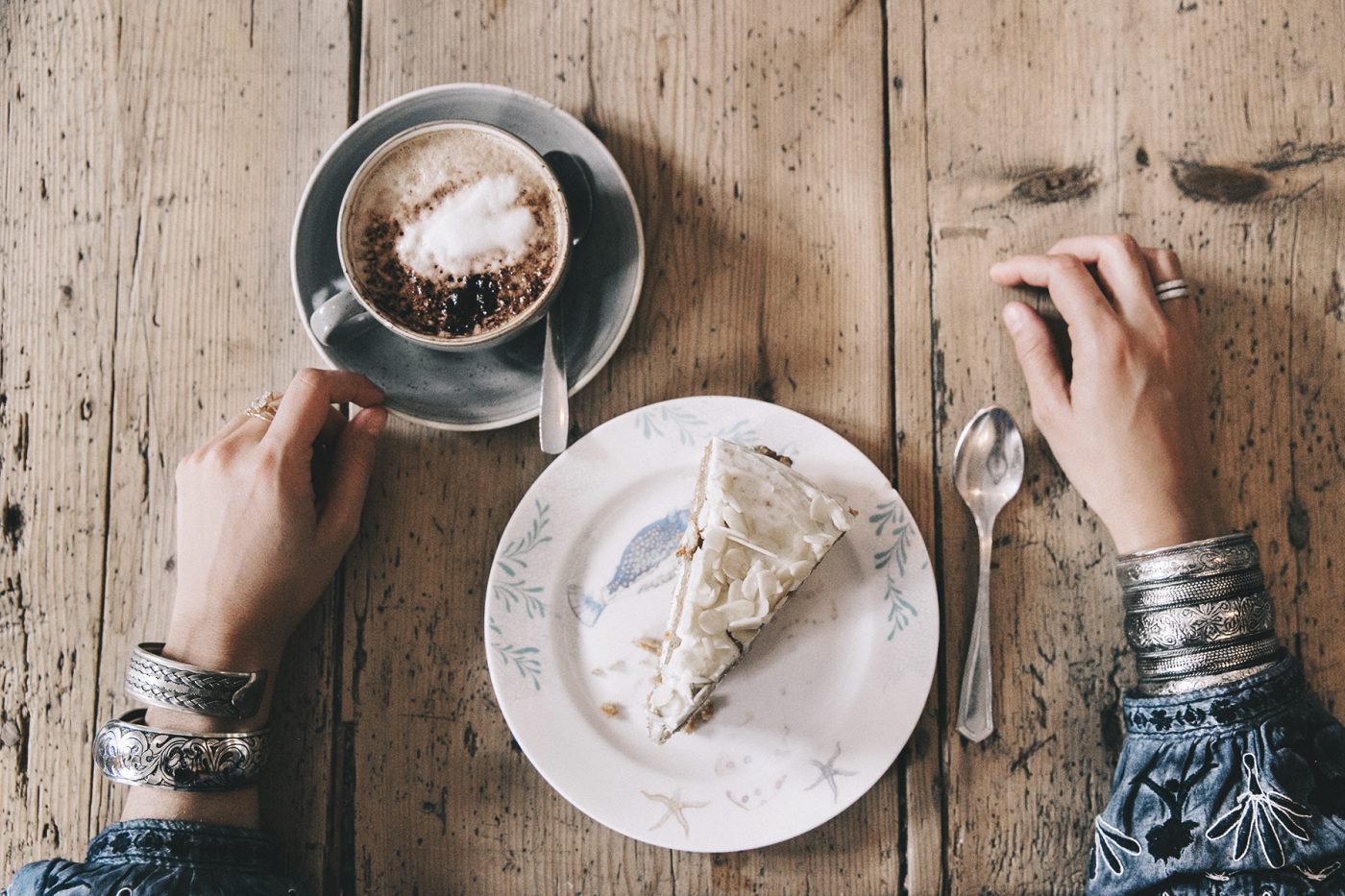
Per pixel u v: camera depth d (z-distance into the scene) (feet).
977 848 3.52
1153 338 3.47
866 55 3.73
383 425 3.49
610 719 3.47
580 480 3.49
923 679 3.42
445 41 3.74
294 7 3.75
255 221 3.73
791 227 3.71
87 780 3.62
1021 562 3.61
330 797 3.55
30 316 3.73
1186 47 3.73
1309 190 3.71
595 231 3.52
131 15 3.75
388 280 3.32
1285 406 3.67
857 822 3.54
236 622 3.32
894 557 3.46
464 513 3.63
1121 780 3.34
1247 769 3.15
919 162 3.71
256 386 3.70
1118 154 3.72
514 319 3.26
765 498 3.32
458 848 3.54
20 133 3.76
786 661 3.48
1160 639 3.28
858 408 3.67
